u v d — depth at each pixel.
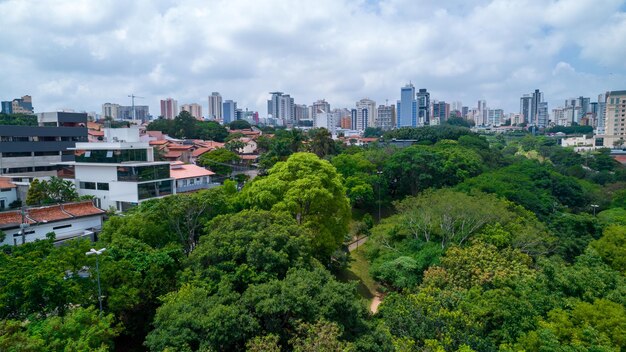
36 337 13.08
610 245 28.92
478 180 48.34
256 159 84.12
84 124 65.00
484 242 29.05
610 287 22.12
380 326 18.50
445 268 26.66
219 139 114.44
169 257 21.55
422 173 54.81
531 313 19.19
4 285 16.03
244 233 21.50
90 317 15.39
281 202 28.81
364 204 54.31
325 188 30.88
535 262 28.91
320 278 19.06
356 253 38.34
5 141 53.03
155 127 112.75
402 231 34.09
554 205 45.41
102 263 19.25
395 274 28.92
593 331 16.89
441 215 32.44
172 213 25.12
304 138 80.69
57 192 40.19
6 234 30.92
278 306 16.33
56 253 18.92
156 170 42.44
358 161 56.06
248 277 19.44
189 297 17.34
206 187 51.34
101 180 42.22
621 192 53.84
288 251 21.39
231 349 16.17
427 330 18.73
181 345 14.92
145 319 20.45
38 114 62.19
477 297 21.19
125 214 31.09
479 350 17.39
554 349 15.98
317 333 15.17
